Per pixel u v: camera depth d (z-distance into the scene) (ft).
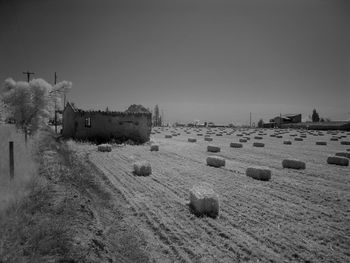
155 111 335.47
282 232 22.06
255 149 84.28
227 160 60.64
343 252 19.15
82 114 90.38
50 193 21.63
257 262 17.52
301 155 71.41
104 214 23.25
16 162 26.27
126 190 32.96
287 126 279.28
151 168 44.96
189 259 17.65
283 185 37.63
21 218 15.89
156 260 17.39
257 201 30.04
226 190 34.40
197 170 47.21
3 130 39.17
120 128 93.86
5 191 19.15
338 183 39.42
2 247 12.69
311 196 32.45
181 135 151.43
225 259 17.76
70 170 32.96
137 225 22.63
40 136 52.21
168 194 31.78
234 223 23.61
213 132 177.88
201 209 25.09
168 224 23.02
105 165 49.67
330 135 155.84
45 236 14.46
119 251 17.17
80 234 16.34
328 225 23.76
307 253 18.83
